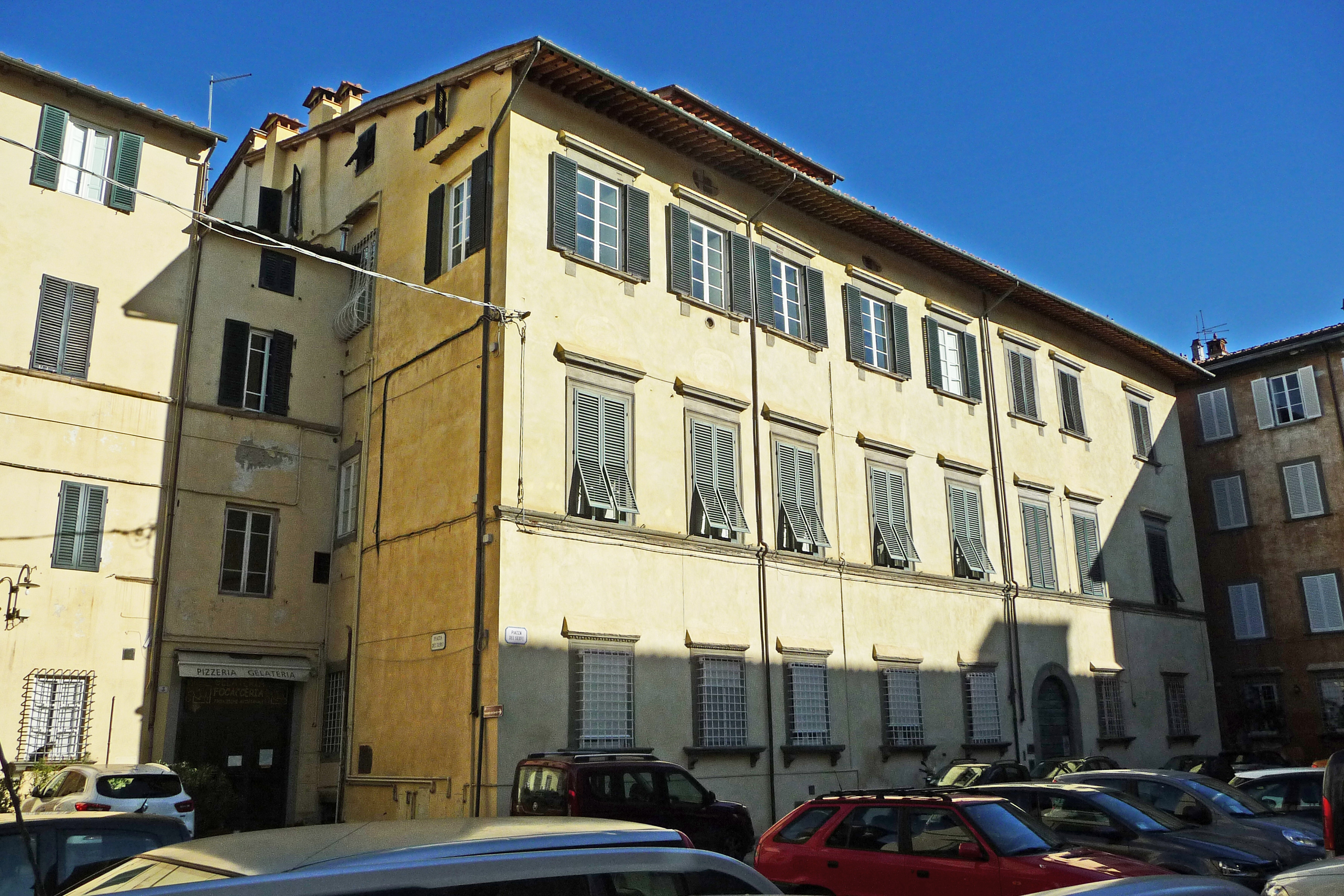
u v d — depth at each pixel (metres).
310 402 21.80
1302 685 32.84
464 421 18.33
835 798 11.16
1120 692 28.69
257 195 27.30
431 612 18.12
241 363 20.94
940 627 24.14
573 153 19.55
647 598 18.64
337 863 3.49
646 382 19.69
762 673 20.16
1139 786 13.66
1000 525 26.59
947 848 9.91
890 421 24.53
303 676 20.30
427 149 21.25
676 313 20.59
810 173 28.78
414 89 21.64
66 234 19.11
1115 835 11.05
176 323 20.20
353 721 19.55
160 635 18.83
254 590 20.30
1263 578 34.22
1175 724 30.27
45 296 18.67
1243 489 35.16
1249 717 33.56
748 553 20.48
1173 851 10.67
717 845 15.19
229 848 3.80
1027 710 25.55
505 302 17.97
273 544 20.69
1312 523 33.53
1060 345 30.55
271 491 20.81
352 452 21.59
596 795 14.25
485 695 16.52
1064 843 10.08
